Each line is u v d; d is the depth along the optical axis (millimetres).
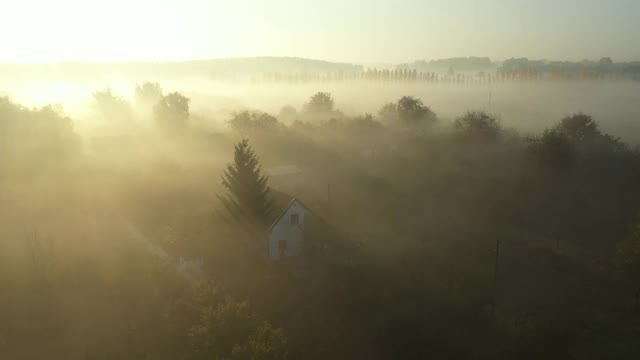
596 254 40281
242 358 20469
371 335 27266
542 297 32281
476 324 28625
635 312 30453
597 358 25547
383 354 25797
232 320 22312
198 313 25359
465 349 26234
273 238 35875
